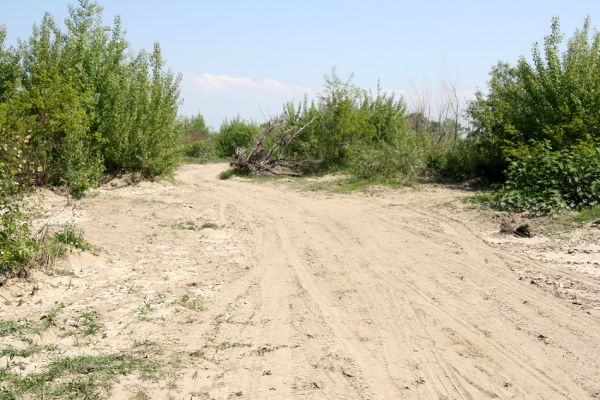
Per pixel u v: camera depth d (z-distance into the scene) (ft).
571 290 23.79
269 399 14.44
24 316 19.07
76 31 53.06
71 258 25.38
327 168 78.23
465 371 16.38
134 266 26.23
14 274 22.03
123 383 14.78
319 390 15.01
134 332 18.43
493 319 20.52
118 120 53.67
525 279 25.36
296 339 18.51
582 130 47.85
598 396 14.97
